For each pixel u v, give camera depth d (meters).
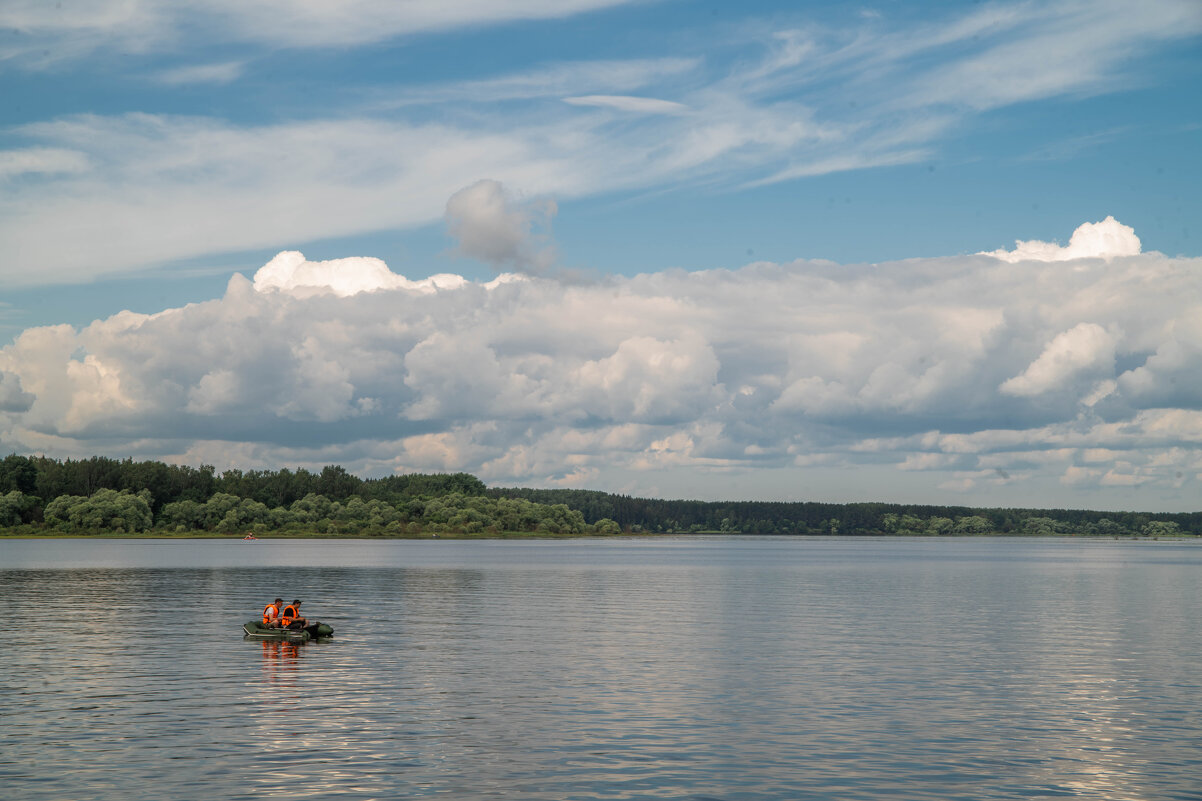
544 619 72.06
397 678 44.22
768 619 73.38
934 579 137.75
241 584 106.62
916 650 55.09
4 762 29.42
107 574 124.25
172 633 60.28
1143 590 112.94
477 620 70.75
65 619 68.50
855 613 79.19
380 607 81.19
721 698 39.94
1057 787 27.89
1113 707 38.62
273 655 51.19
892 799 26.73
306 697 39.50
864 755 31.09
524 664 48.69
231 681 43.12
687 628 66.19
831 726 35.03
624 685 42.84
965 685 43.44
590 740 32.72
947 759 30.66
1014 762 30.39
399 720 35.41
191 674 44.94
